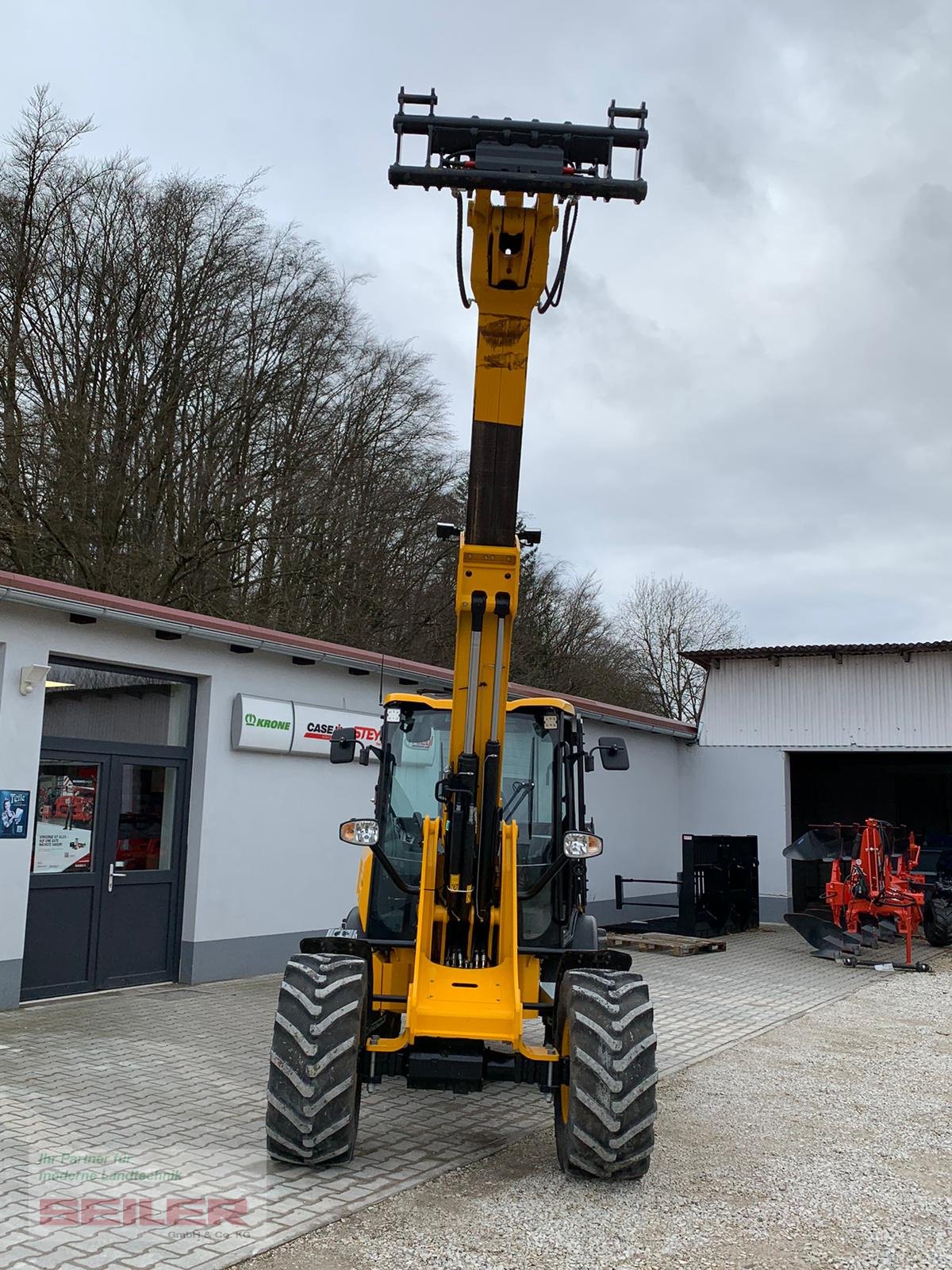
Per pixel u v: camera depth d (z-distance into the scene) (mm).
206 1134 5371
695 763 17938
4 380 15578
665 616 35031
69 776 8688
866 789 24219
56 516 15172
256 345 19047
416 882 6145
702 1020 9227
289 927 10367
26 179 16312
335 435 20188
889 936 14664
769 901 17047
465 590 4801
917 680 16500
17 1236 4047
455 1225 4316
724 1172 5133
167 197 18234
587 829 6719
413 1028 4879
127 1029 7625
